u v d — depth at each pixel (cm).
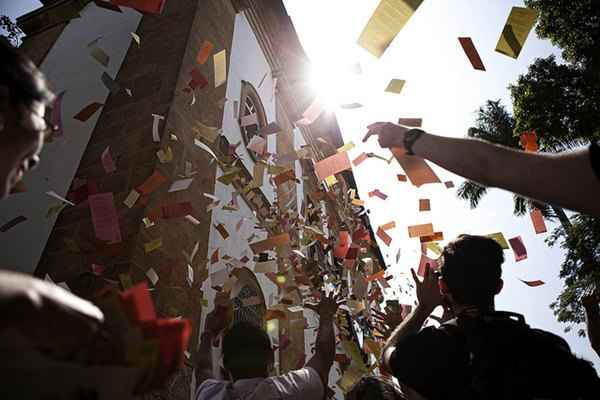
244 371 219
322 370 220
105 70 580
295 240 738
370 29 175
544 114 1214
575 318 1283
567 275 1297
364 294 716
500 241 313
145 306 76
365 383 193
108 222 268
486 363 127
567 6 1252
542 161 106
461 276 152
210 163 549
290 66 1029
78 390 61
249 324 236
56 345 61
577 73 1225
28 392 56
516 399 119
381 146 144
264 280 662
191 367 409
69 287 376
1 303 58
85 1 723
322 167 358
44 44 704
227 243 575
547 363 125
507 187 112
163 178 385
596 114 1167
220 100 623
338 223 1048
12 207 490
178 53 556
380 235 553
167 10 634
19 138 81
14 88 81
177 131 490
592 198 98
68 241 403
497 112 1524
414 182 149
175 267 425
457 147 123
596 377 128
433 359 135
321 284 654
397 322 285
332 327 243
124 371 67
